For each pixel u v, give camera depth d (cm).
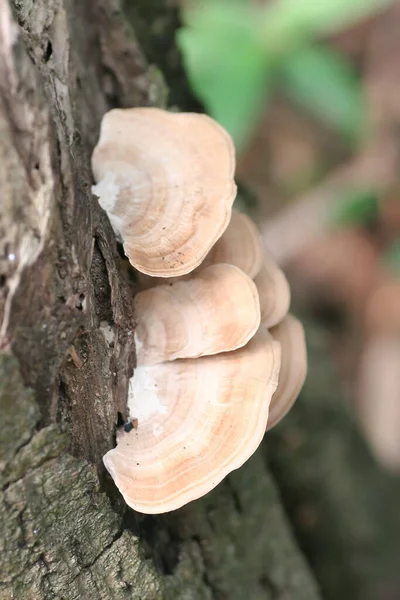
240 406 40
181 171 41
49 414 38
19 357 37
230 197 41
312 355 57
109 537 40
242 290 41
